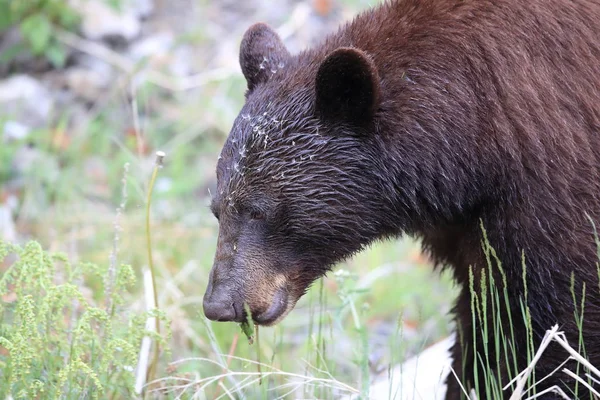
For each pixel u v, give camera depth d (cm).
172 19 2153
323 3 2123
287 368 1263
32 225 1609
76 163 1773
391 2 1006
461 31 945
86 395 930
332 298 1495
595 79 936
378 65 947
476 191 939
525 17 942
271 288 946
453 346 1093
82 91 1942
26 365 885
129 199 1678
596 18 955
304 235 944
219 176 956
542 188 910
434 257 1087
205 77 1956
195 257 1545
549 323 931
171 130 1894
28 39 1977
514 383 954
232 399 997
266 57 1016
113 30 2016
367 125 931
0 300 995
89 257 1455
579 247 909
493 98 925
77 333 927
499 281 947
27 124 1866
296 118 941
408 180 939
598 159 921
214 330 1316
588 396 939
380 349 1370
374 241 996
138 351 1020
